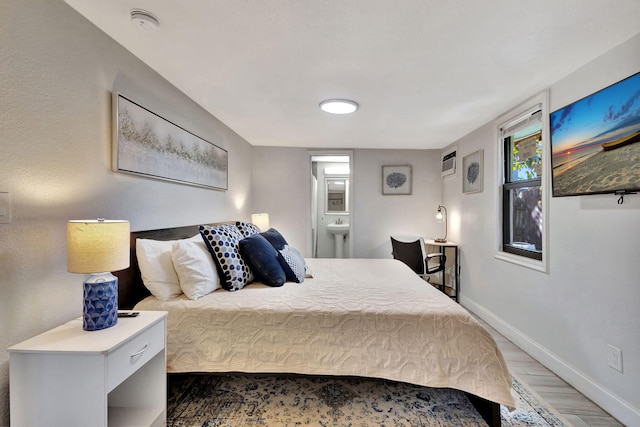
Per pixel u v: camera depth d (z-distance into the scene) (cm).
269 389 192
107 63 165
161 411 149
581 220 195
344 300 186
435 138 395
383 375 160
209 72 208
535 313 241
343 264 315
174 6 140
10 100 118
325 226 605
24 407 113
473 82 221
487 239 322
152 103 204
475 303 350
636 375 159
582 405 181
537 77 211
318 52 181
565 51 177
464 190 378
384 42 169
